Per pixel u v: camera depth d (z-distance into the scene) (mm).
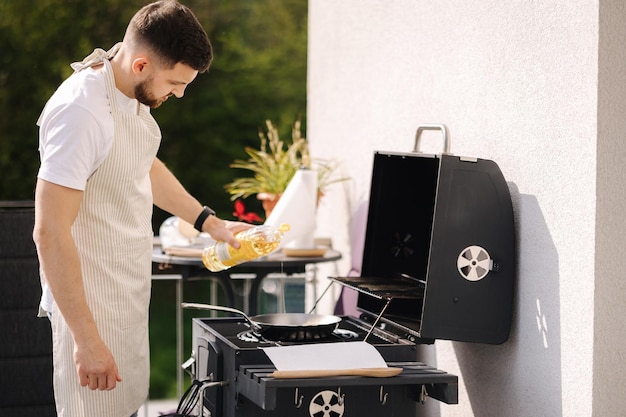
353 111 4207
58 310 2445
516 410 2609
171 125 9352
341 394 2318
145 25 2352
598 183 2256
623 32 2260
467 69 2918
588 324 2285
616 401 2291
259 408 2320
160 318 9203
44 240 2254
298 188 3824
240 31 9383
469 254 2529
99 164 2367
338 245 4426
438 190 2512
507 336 2592
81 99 2307
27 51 8914
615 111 2264
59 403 2482
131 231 2502
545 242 2463
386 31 3709
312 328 2578
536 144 2506
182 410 2660
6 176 8938
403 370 2332
